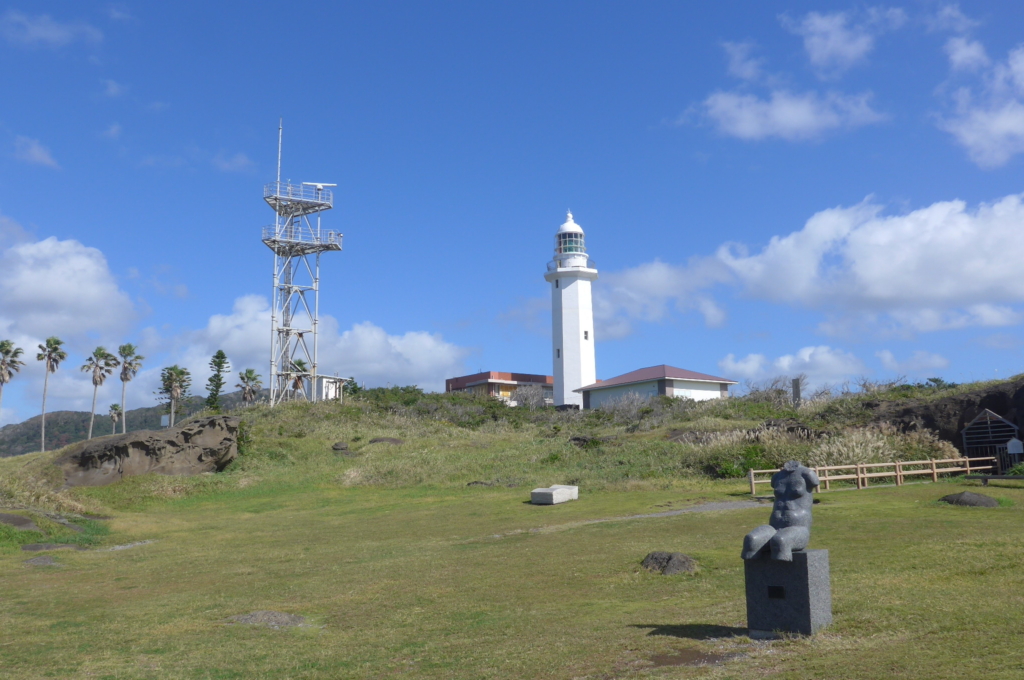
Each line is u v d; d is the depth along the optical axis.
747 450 30.30
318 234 59.34
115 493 34.72
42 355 70.56
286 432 46.25
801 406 41.25
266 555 19.83
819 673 7.32
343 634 11.23
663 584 13.23
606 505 25.11
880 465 24.97
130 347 77.62
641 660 8.52
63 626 12.52
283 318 59.06
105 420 123.62
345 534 23.20
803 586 8.79
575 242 70.44
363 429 48.00
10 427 121.06
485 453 39.66
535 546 18.14
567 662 8.66
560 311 70.06
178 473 38.16
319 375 59.97
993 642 7.92
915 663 7.37
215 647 10.78
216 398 65.56
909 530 16.06
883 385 41.25
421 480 35.09
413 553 18.61
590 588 13.35
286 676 9.14
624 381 63.53
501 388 86.75
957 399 30.61
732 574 13.59
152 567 18.77
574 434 43.88
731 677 7.50
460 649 9.80
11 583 16.84
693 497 24.95
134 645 11.10
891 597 10.43
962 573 11.94
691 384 61.97
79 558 20.42
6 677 9.54
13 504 26.66
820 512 19.52
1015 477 22.91
